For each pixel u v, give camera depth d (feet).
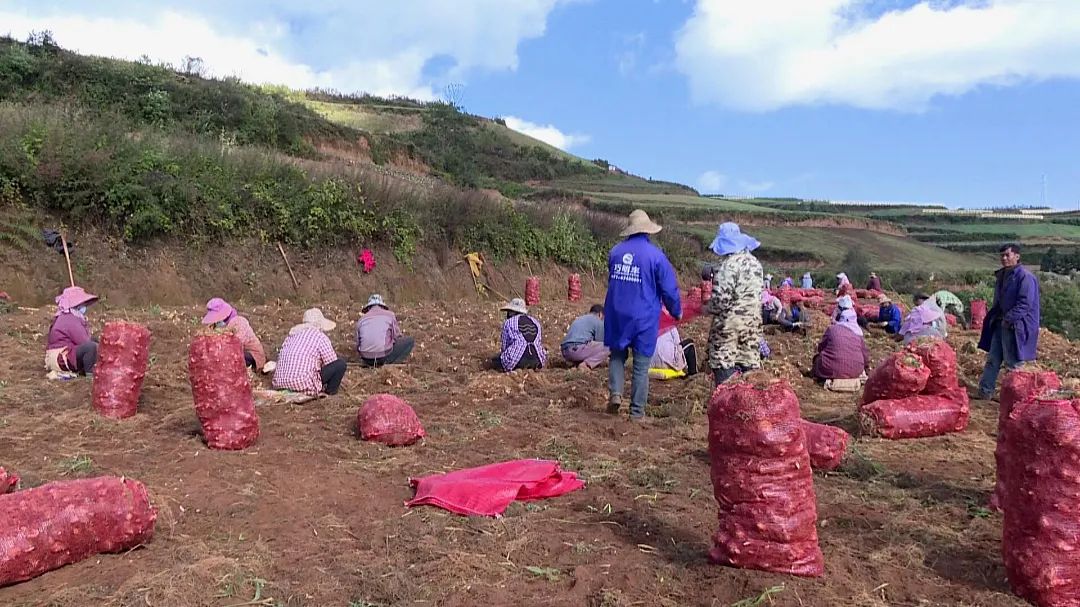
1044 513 11.51
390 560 12.96
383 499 16.37
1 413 22.75
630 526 14.97
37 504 12.50
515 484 16.35
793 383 31.40
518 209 84.23
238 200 55.16
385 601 11.58
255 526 14.61
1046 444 11.48
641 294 24.31
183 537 14.01
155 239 50.83
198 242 52.39
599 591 11.86
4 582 11.85
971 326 62.08
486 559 13.11
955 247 238.68
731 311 24.17
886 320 53.36
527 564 13.01
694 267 114.93
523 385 29.17
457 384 29.91
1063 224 299.58
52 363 27.84
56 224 47.42
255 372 30.07
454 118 221.66
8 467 17.61
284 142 105.19
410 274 66.23
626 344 24.57
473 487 16.07
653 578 12.35
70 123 51.21
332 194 61.11
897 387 23.29
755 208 260.01
